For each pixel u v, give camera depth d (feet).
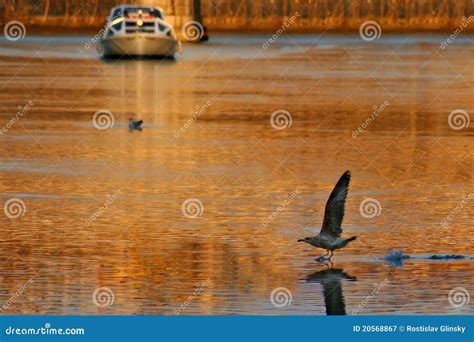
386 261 57.31
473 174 81.35
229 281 53.93
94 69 179.52
